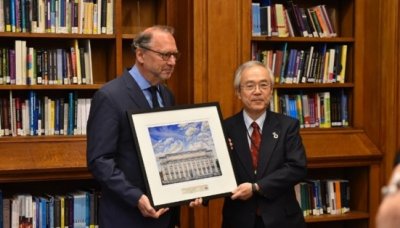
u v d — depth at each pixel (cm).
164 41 259
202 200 266
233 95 384
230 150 281
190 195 264
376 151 418
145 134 258
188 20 380
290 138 290
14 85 355
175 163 263
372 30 424
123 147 259
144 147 256
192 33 377
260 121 294
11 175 340
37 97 373
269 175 281
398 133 419
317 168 438
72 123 372
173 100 288
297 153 288
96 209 370
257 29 400
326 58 425
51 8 362
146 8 408
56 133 370
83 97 389
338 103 434
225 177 275
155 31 262
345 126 435
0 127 359
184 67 390
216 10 379
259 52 406
